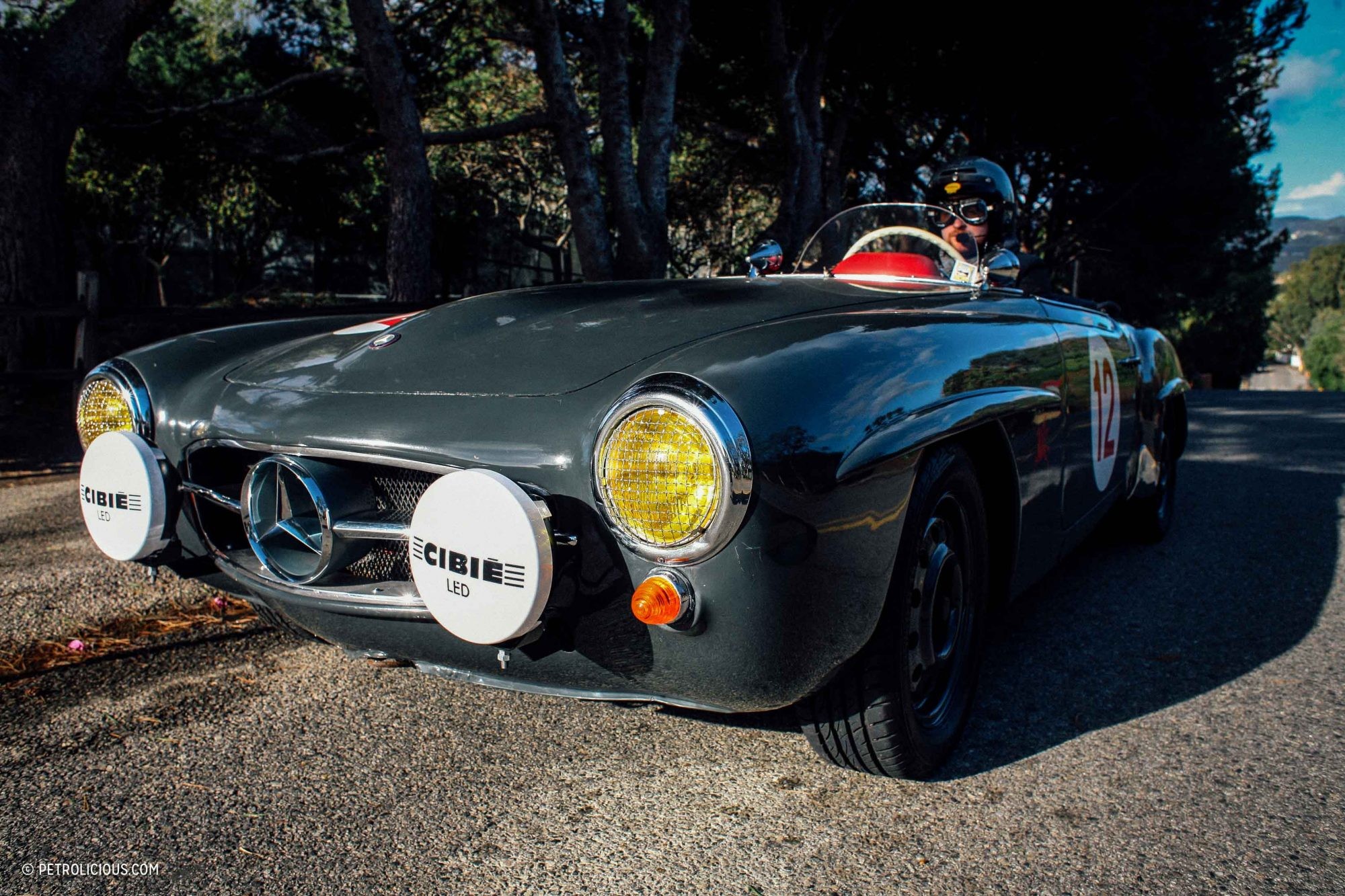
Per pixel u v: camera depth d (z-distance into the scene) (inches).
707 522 52.4
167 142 492.1
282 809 67.7
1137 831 64.8
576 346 68.9
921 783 71.9
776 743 78.5
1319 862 61.0
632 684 60.3
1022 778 72.5
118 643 100.0
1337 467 217.3
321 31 502.9
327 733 79.7
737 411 53.1
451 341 74.9
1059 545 96.5
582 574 58.1
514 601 56.2
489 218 853.2
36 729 80.1
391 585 66.0
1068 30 550.6
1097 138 628.4
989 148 639.1
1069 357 94.5
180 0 624.4
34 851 62.2
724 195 700.7
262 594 72.9
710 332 68.6
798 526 53.9
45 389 295.7
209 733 79.7
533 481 58.9
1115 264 733.9
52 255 309.3
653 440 53.6
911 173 670.5
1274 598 118.2
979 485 76.9
